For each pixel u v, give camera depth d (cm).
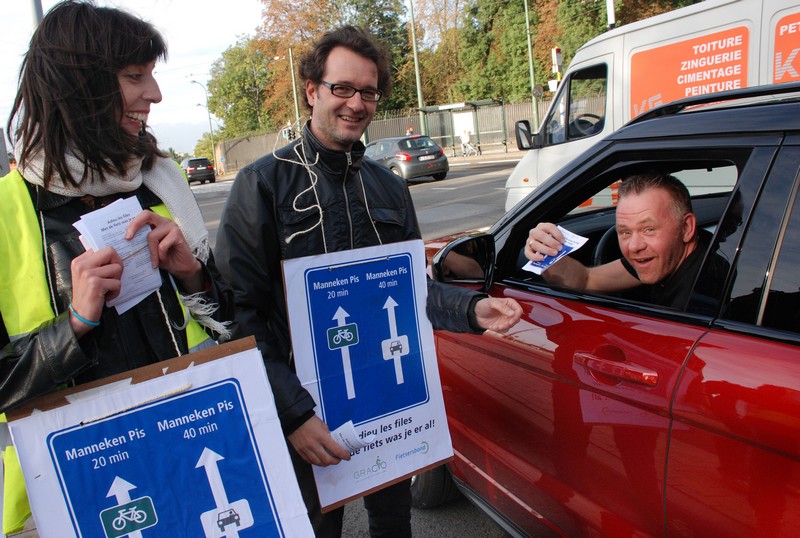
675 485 144
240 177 173
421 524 276
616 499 162
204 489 131
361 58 168
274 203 172
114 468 124
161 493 128
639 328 159
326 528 184
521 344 191
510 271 220
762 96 165
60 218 124
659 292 190
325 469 172
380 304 181
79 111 118
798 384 122
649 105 560
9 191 122
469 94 3806
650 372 149
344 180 181
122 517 125
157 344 132
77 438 121
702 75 514
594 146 198
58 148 118
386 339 182
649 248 184
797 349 129
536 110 2595
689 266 183
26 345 114
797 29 451
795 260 135
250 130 5872
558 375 176
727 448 132
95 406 122
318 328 171
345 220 181
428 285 191
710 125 161
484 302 176
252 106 5841
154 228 125
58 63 115
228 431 133
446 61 3903
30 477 118
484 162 2269
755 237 143
